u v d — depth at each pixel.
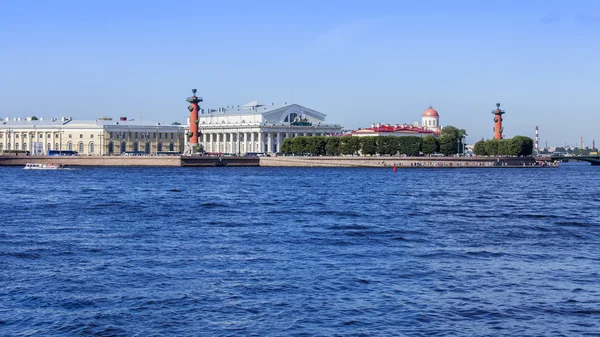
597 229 61.19
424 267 42.53
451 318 32.22
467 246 50.62
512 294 36.19
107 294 36.03
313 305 34.06
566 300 35.12
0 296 35.62
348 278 39.38
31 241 52.19
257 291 36.56
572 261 44.88
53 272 40.91
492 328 30.98
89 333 30.30
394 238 54.31
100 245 50.31
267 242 52.00
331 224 63.06
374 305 34.06
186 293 36.16
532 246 50.94
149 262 43.88
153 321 31.78
